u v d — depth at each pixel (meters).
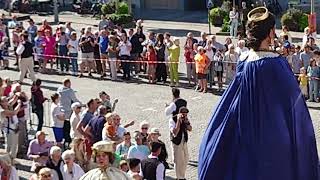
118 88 27.17
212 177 3.92
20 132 18.38
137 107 24.20
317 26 39.31
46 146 15.45
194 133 20.64
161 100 25.12
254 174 3.84
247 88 3.95
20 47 27.22
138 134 14.53
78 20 46.53
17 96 18.23
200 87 26.09
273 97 3.92
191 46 27.19
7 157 11.22
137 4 52.12
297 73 24.41
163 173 13.04
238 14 38.00
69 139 18.50
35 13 49.94
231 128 3.93
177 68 26.89
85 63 29.14
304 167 3.84
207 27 42.62
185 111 16.03
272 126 3.87
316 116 22.12
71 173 12.81
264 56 3.98
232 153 3.90
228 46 26.25
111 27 34.00
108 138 15.13
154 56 27.59
